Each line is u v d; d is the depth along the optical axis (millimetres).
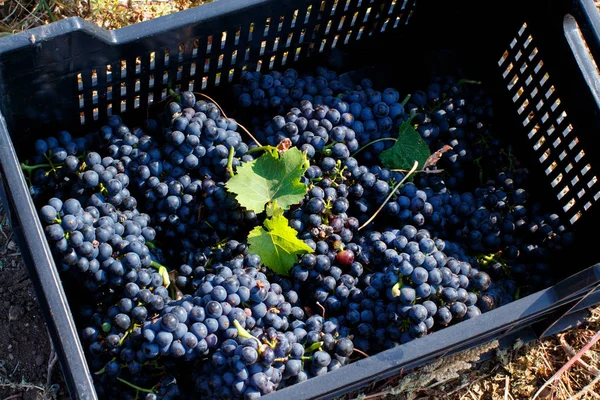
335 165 947
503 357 991
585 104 944
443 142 1013
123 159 921
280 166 929
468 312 908
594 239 955
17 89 874
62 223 864
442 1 1025
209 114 939
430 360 879
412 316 878
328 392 812
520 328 943
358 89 992
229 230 933
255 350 844
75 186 907
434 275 886
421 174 984
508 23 1015
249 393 841
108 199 910
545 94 995
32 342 972
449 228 982
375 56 1059
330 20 989
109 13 1081
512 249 975
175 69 941
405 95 1068
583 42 957
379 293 904
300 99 969
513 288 964
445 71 1070
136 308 863
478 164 1023
